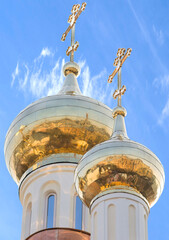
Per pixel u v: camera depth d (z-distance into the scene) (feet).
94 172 102.42
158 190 104.53
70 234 107.86
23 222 115.34
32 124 116.67
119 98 111.55
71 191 113.91
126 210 99.30
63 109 116.37
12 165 120.06
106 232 97.35
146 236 99.55
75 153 116.47
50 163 115.65
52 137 116.26
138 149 102.94
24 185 117.08
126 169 101.96
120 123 107.96
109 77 117.08
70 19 132.98
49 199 114.11
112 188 101.50
